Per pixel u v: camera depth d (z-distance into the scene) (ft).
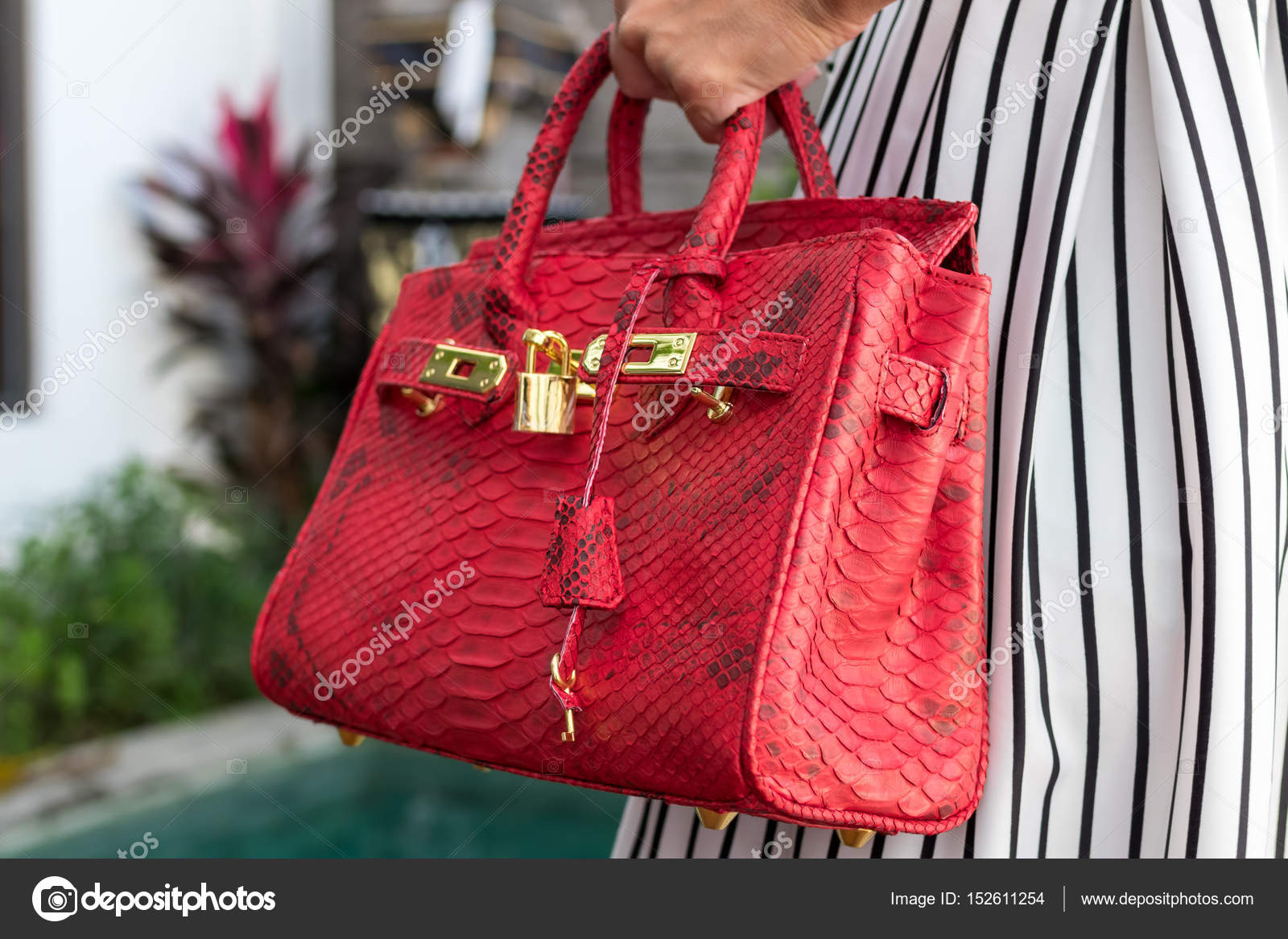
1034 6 1.96
